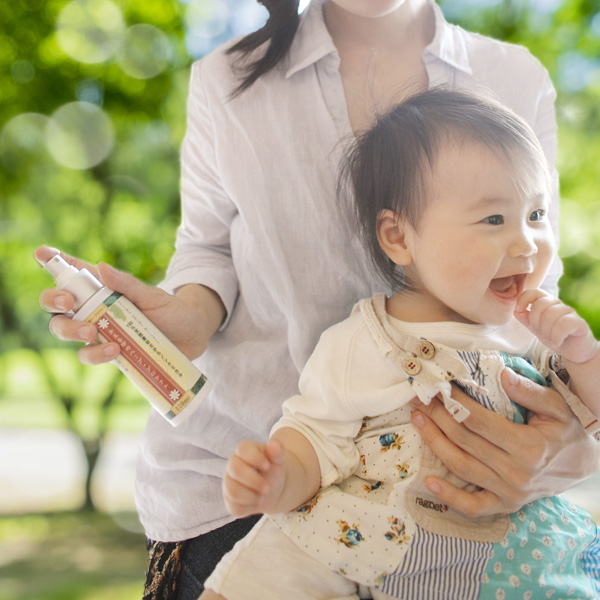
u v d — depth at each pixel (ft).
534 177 4.37
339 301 5.20
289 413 4.60
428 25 5.50
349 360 4.51
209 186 5.60
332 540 4.24
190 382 4.60
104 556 24.49
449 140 4.40
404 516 4.24
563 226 29.76
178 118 30.32
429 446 4.34
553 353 4.65
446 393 4.24
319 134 5.21
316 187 5.16
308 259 5.19
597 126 29.60
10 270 33.76
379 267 4.88
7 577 21.86
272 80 5.30
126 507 31.07
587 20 29.12
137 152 32.07
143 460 5.69
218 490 5.22
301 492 4.22
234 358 5.40
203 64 5.55
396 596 4.27
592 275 30.60
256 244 5.24
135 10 28.71
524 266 4.29
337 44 5.40
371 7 4.68
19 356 63.82
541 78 5.68
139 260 32.60
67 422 31.68
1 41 28.09
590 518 4.76
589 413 4.40
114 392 31.42
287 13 5.16
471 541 4.25
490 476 4.22
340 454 4.39
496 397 4.38
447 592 4.26
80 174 32.04
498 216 4.29
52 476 36.04
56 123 30.17
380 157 4.73
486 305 4.36
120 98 29.68
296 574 4.26
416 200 4.47
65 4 28.12
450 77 5.44
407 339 4.42
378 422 4.50
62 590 20.54
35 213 32.78
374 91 5.37
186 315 5.02
